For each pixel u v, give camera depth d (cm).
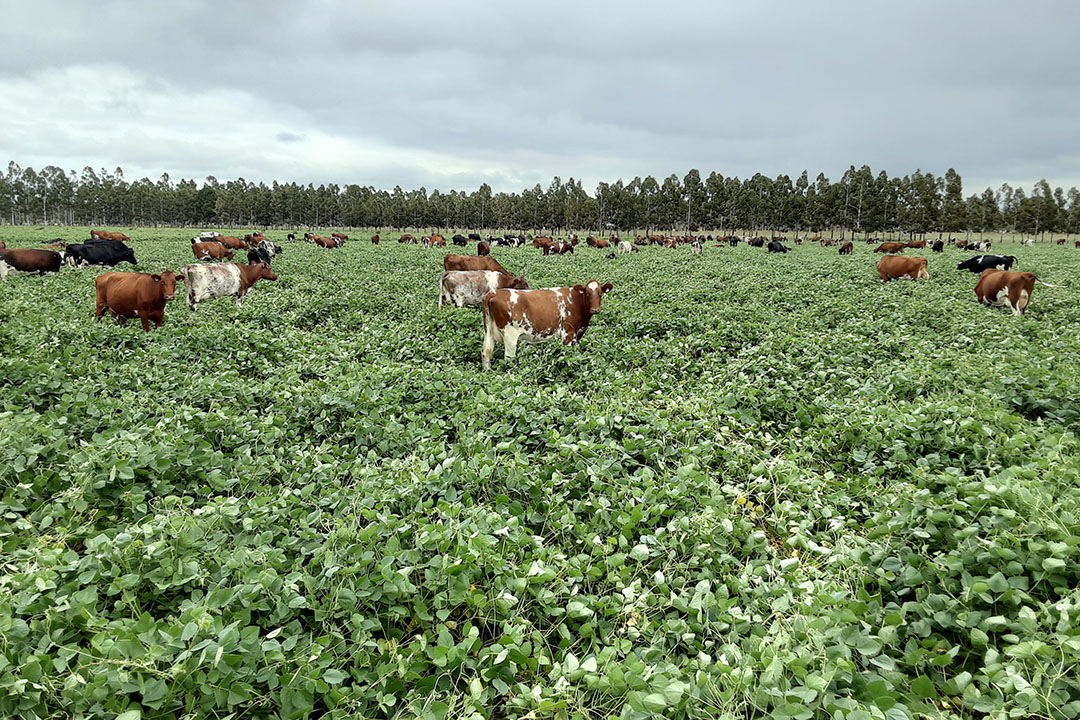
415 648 363
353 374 924
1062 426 702
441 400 817
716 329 1349
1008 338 1181
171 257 3412
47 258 2416
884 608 397
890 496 529
